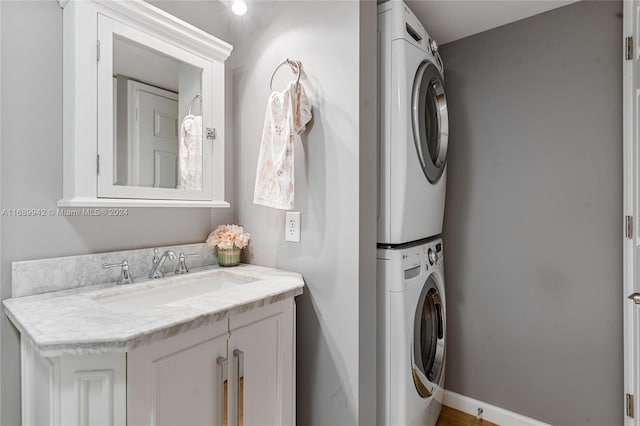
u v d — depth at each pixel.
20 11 1.03
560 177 1.73
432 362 1.79
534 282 1.81
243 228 1.68
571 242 1.70
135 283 1.20
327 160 1.35
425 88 1.53
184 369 0.89
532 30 1.81
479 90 1.99
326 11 1.36
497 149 1.93
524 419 1.82
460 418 1.96
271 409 1.18
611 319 1.59
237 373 1.03
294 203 1.46
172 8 1.45
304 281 1.42
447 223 2.12
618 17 1.57
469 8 1.74
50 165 1.09
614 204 1.59
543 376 1.78
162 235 1.43
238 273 1.43
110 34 1.12
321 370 1.36
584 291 1.67
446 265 2.12
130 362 0.77
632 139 1.47
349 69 1.28
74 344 0.70
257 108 1.61
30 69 1.05
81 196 1.05
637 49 1.41
